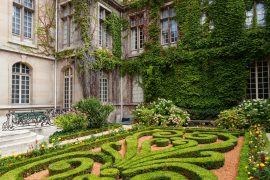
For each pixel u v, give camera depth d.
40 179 4.32
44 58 16.78
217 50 14.42
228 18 14.37
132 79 18.83
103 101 17.66
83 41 16.39
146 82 17.38
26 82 15.80
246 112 11.01
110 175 4.37
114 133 9.13
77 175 4.47
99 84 16.70
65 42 17.84
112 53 18.45
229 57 14.15
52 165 4.96
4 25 14.28
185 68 15.73
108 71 18.23
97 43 17.08
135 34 19.31
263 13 13.82
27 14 16.34
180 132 9.14
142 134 9.14
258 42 13.16
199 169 4.52
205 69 14.88
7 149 7.23
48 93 16.92
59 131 10.89
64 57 17.11
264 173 3.91
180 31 16.28
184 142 7.01
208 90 14.73
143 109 13.35
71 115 11.52
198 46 15.32
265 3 13.45
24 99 15.58
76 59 16.50
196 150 5.93
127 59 19.03
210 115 14.11
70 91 17.16
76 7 16.86
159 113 12.82
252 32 13.53
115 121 17.78
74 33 17.05
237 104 13.77
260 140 6.67
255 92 13.81
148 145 6.89
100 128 11.87
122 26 19.55
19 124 11.43
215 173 4.77
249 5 14.04
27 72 15.93
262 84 13.62
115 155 5.78
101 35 17.97
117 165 5.02
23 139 8.23
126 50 19.27
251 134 8.10
